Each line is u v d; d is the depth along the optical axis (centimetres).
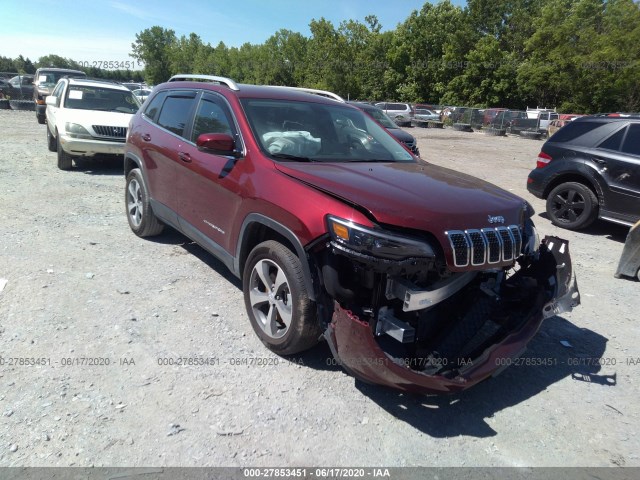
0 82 2730
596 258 648
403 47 4753
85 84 1088
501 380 352
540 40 4312
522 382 351
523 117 3194
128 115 1013
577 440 294
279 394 313
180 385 314
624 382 357
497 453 278
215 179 407
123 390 305
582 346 407
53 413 280
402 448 276
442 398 325
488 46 4391
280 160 370
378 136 469
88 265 494
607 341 417
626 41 3909
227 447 266
